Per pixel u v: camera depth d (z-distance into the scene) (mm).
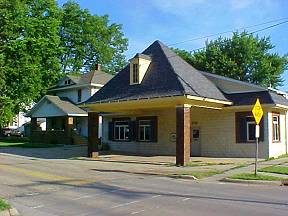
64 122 49969
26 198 13062
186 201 12055
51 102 48312
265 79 59344
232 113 29109
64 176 18750
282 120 29922
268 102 27016
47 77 48938
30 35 41500
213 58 59125
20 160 27281
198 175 18781
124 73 30109
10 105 42219
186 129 24234
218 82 29984
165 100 24750
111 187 15289
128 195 13352
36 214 10680
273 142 28047
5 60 40156
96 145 29922
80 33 63469
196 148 30969
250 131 28328
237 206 11188
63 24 62344
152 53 29422
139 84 27516
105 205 11703
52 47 44750
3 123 43750
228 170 20656
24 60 41188
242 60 59500
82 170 21469
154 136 33062
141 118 34156
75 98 51406
